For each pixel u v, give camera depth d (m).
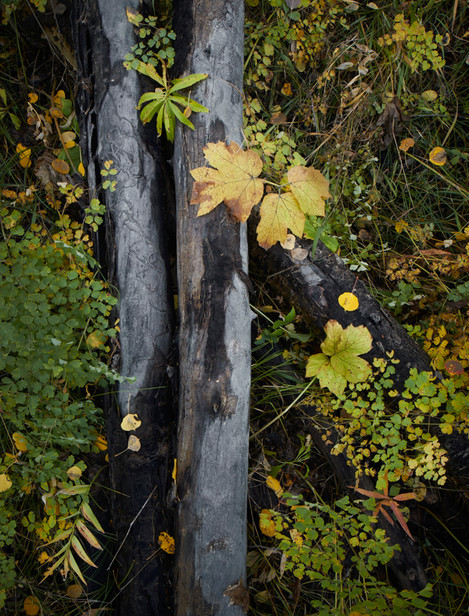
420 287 2.15
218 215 1.63
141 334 1.69
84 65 1.76
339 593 1.73
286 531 1.98
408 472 1.84
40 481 1.74
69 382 1.77
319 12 2.20
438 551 2.00
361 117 2.27
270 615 1.88
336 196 2.22
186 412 1.64
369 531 1.78
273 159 1.99
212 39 1.69
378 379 1.86
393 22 2.28
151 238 1.73
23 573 1.86
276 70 2.23
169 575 1.71
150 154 1.74
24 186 2.04
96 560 1.87
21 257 1.73
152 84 1.76
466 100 2.37
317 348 2.00
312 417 1.94
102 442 1.86
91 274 1.78
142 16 1.75
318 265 1.84
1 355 1.68
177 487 1.65
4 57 2.16
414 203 2.34
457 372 1.80
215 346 1.62
